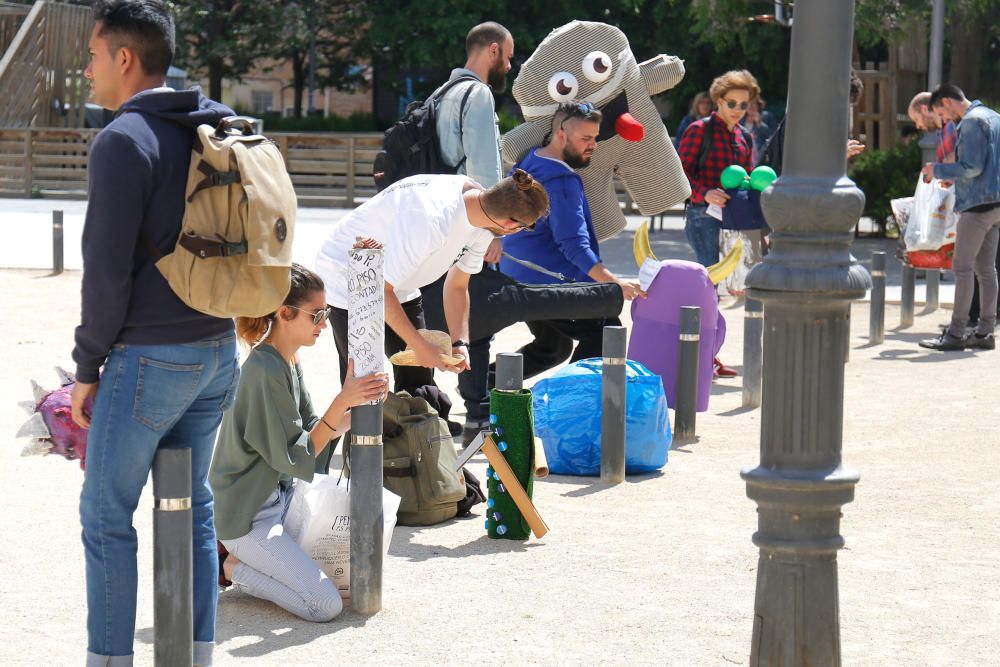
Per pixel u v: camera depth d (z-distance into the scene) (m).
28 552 6.50
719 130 12.23
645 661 5.18
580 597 5.95
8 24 36.12
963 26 26.67
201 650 4.80
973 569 6.41
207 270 4.32
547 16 41.34
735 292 12.17
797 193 4.25
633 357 10.11
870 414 10.24
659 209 11.35
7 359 12.18
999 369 12.22
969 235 13.05
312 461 5.53
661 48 38.91
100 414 4.44
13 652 5.18
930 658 5.23
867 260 21.41
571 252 9.10
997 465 8.59
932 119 14.66
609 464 8.09
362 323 5.54
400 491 7.07
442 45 41.75
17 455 8.55
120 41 4.43
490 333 8.62
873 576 6.28
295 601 5.62
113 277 4.23
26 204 30.89
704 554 6.62
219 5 46.19
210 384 4.63
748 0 25.27
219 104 4.56
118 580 4.54
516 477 6.81
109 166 4.20
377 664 5.13
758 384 10.64
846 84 4.28
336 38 48.69
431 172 8.88
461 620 5.64
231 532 5.65
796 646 4.38
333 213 29.70
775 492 4.34
